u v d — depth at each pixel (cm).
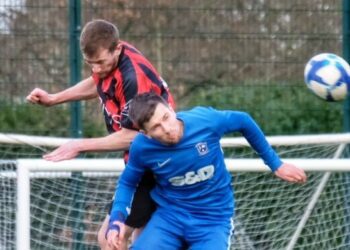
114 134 1483
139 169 1457
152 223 1491
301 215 1992
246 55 2427
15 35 2391
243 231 1988
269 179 1978
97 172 1762
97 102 2356
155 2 2428
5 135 1792
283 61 2427
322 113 2419
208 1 2433
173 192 1480
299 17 2431
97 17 2417
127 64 1483
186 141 1427
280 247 1997
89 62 1473
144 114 1359
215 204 1477
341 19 2425
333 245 1988
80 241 1892
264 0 2434
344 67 1744
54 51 2389
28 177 1667
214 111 1461
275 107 2416
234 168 1717
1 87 2389
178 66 2423
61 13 2395
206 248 1463
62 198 1880
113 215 1453
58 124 2375
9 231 1800
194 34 2425
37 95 1683
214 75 2423
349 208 1962
